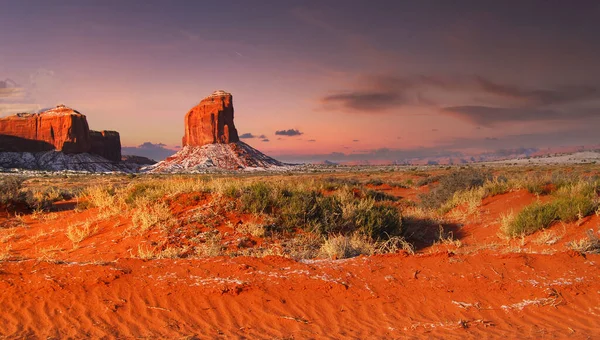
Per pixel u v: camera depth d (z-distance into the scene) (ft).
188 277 20.18
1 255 28.48
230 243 32.40
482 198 51.78
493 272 21.67
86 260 28.09
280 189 42.68
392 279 20.92
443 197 58.29
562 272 21.63
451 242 35.04
